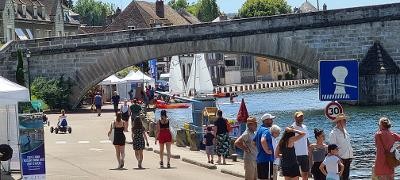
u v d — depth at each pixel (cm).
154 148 4144
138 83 9631
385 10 7844
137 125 3331
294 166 2336
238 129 4325
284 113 7869
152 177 3011
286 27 7969
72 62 8038
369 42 7894
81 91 8038
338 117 2470
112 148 4231
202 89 9912
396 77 7781
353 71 2400
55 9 11988
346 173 2483
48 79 7988
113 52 8069
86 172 3181
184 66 13738
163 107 8125
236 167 3312
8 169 3011
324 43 7956
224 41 8012
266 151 2431
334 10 7912
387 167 2462
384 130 2475
